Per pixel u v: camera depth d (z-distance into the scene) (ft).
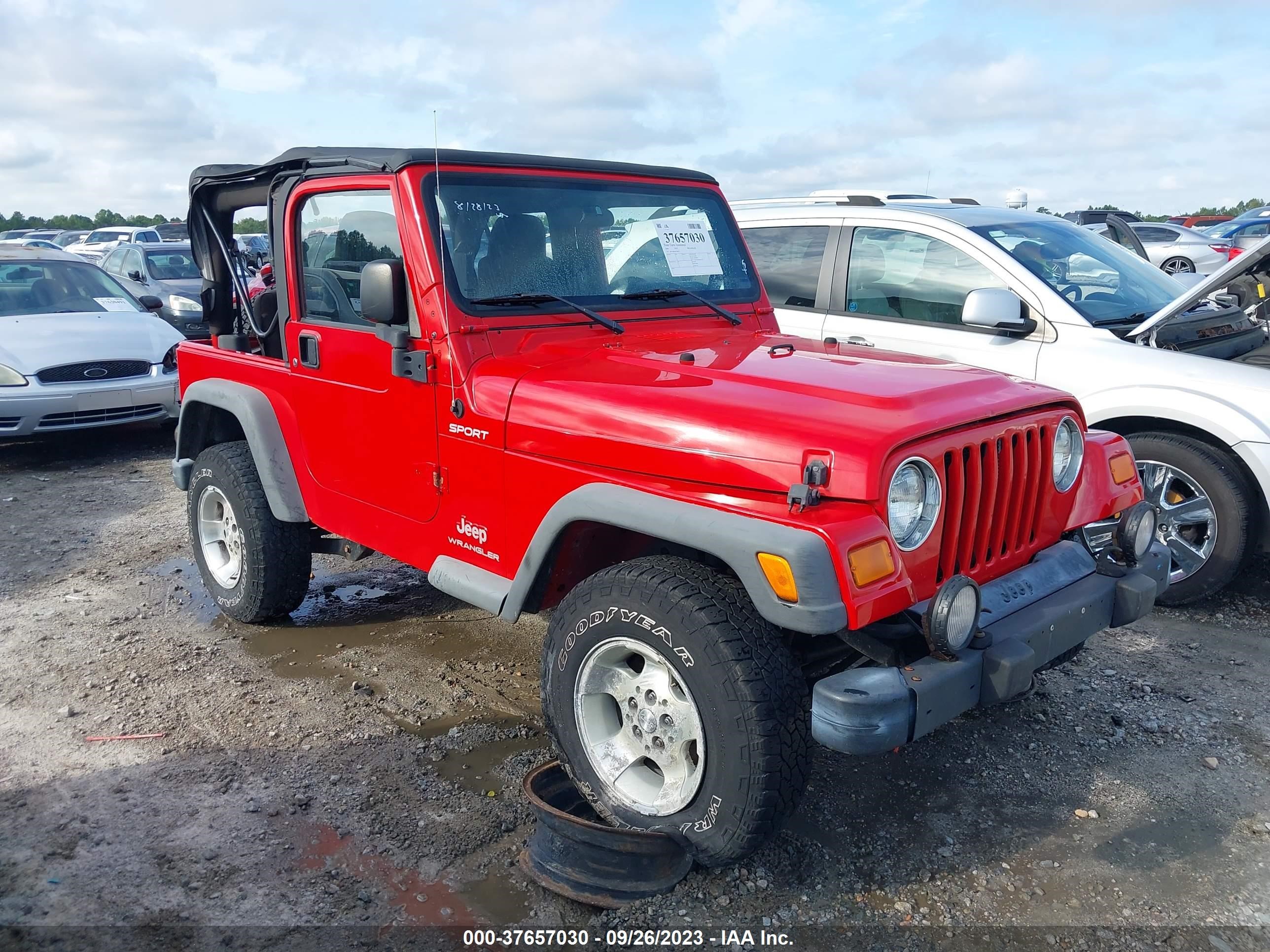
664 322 11.98
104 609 15.44
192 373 15.46
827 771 10.89
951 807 10.23
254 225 16.16
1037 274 16.48
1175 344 15.49
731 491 8.34
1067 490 10.32
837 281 18.49
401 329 10.69
